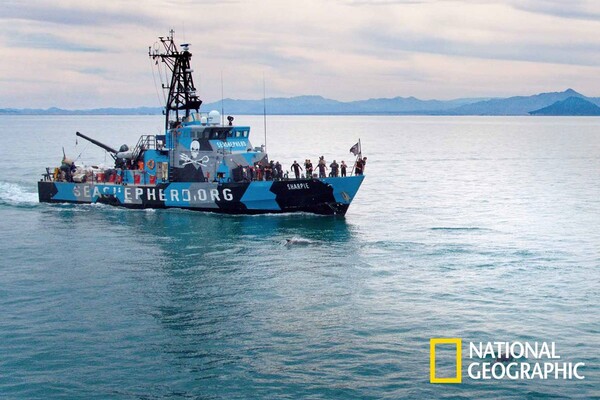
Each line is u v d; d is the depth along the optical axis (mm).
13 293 43250
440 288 44000
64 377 31781
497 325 37562
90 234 60562
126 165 77312
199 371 32406
